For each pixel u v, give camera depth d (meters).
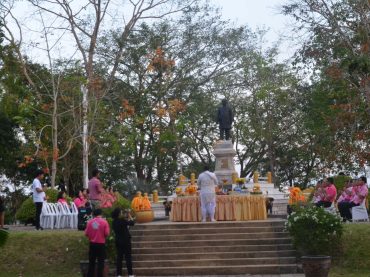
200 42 45.00
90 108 33.34
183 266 19.27
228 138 32.03
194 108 45.06
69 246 20.44
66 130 34.09
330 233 18.58
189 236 20.84
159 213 32.22
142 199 23.83
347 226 20.58
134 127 37.41
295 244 18.89
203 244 20.41
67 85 33.31
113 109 37.31
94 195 21.58
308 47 31.53
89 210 21.94
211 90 46.31
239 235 20.77
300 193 26.91
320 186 22.36
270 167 47.41
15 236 21.02
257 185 28.20
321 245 18.50
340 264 19.08
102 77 39.75
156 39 44.09
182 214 24.75
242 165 50.38
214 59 45.69
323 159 31.89
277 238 20.39
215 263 19.28
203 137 48.78
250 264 19.17
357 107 28.77
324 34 30.52
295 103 44.81
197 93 45.75
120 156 43.09
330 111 34.88
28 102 33.66
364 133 28.16
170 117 41.88
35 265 19.86
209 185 23.22
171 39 44.94
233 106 46.56
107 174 45.16
